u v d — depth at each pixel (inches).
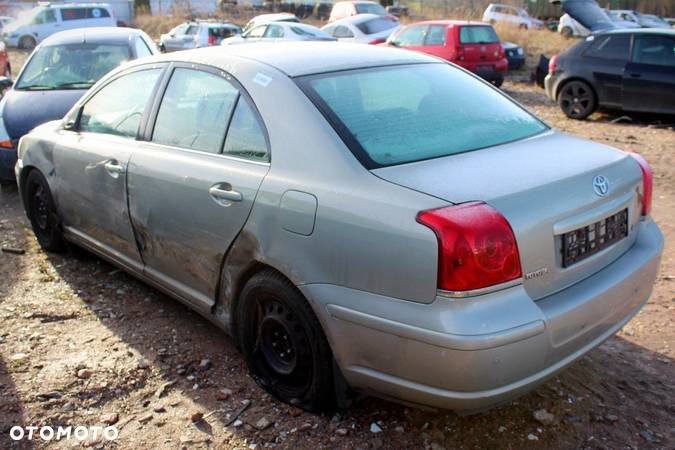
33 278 182.7
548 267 101.3
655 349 145.0
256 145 122.4
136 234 152.9
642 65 424.8
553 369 101.9
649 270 121.0
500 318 93.8
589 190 108.0
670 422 120.3
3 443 114.2
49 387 129.8
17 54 970.1
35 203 200.4
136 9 1344.7
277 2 1359.5
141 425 119.4
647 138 386.0
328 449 112.4
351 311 103.2
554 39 981.2
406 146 113.9
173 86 146.6
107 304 166.9
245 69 129.6
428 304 95.7
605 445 114.0
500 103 139.3
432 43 590.2
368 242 100.9
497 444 113.7
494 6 1183.6
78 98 269.3
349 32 731.4
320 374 114.3
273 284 117.0
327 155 110.7
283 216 112.6
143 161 145.9
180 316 160.4
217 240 127.4
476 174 105.3
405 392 101.7
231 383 131.8
